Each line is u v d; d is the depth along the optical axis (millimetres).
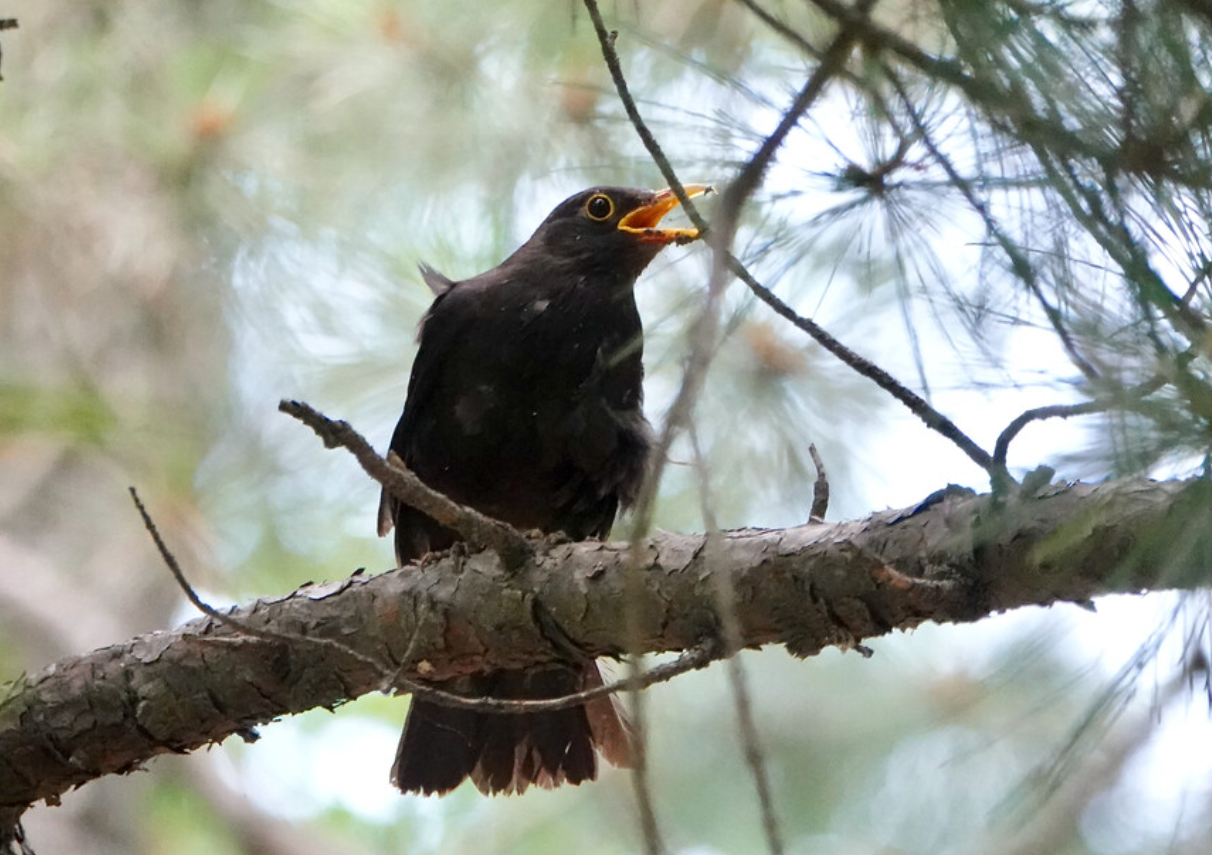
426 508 7051
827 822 14422
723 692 15188
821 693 14836
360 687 7770
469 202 12273
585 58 11117
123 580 12367
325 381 12375
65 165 12367
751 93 5855
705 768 15047
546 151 11469
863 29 4957
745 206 5219
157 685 7746
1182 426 4453
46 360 12180
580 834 16594
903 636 14172
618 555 7250
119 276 12375
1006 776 11617
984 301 5102
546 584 7344
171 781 14797
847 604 6586
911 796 13578
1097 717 4824
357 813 18125
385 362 12352
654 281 10234
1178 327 4527
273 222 12320
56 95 12242
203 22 12508
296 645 7641
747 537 6879
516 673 9125
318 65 11844
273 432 12781
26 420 9766
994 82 4742
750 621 6809
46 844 12289
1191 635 4660
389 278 12312
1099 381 4582
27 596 12086
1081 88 4699
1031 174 4926
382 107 11805
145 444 11922
